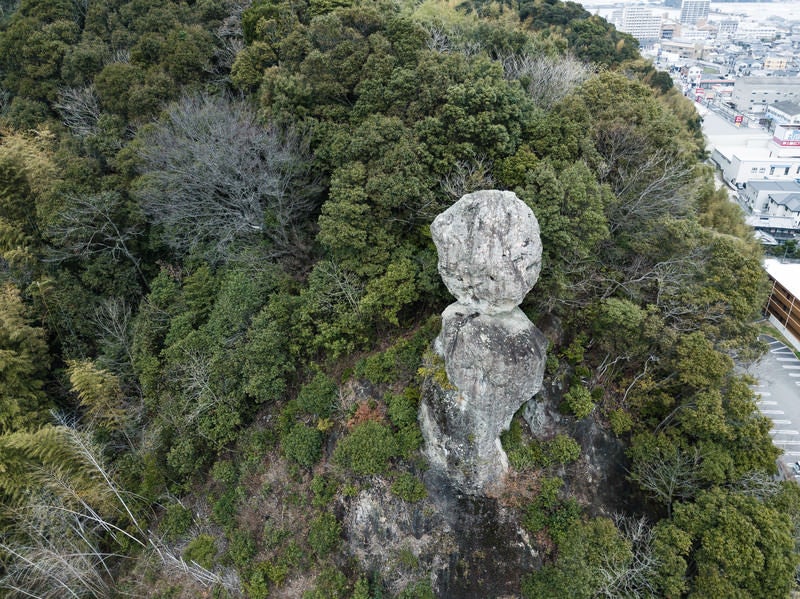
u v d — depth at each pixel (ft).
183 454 95.04
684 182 103.40
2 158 119.85
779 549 68.95
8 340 104.99
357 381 92.43
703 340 81.00
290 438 90.99
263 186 102.89
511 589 77.15
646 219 93.35
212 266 111.65
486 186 89.76
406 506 82.33
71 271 120.16
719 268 88.94
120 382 108.47
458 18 153.79
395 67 106.63
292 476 91.76
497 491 80.89
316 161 109.29
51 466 91.09
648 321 82.79
